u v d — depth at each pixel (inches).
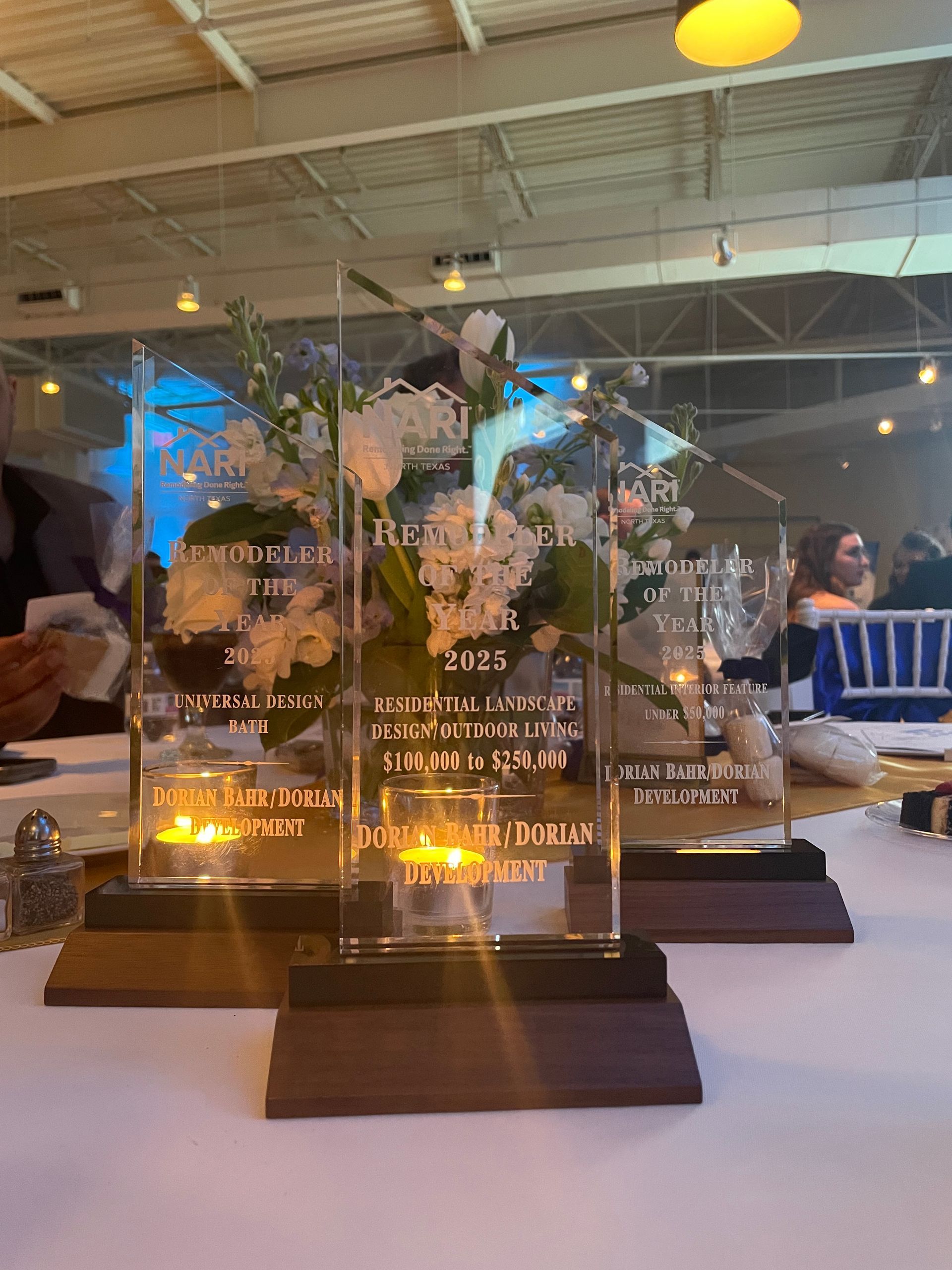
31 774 49.4
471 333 25.5
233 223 266.7
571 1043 17.1
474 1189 13.8
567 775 19.4
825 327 333.7
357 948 18.4
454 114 186.7
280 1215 13.2
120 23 174.9
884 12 167.9
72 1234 12.8
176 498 24.6
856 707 89.7
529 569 20.4
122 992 21.5
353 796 18.7
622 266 230.7
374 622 20.3
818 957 24.4
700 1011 20.7
